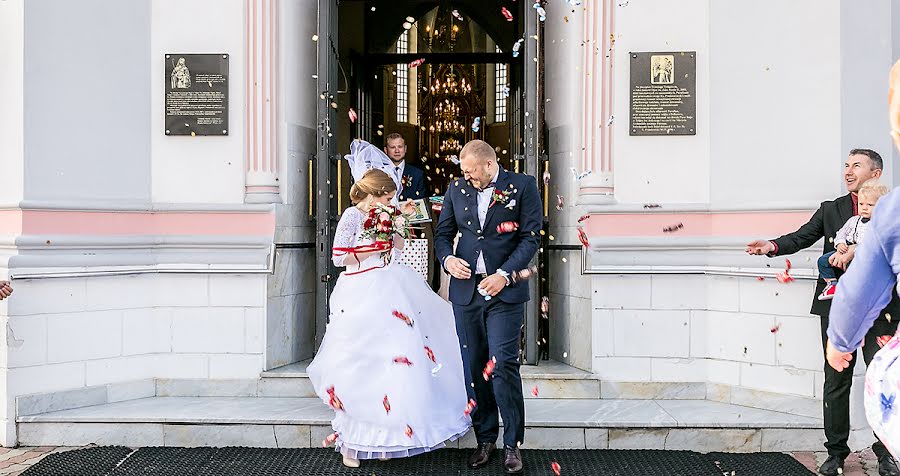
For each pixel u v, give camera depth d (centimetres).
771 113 506
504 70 1798
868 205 391
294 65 585
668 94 535
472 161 424
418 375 430
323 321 579
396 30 1274
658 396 532
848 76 478
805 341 484
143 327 543
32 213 489
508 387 420
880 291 214
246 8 558
